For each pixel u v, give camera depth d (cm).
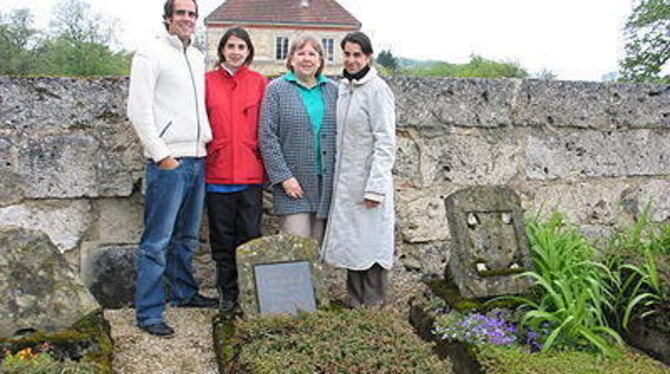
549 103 466
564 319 312
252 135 348
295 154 346
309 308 328
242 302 320
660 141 495
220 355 304
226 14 2856
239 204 356
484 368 283
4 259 289
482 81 451
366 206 351
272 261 329
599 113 477
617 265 364
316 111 350
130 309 389
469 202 361
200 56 344
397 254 446
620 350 310
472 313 332
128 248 399
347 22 2917
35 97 373
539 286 350
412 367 265
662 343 313
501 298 344
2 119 368
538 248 357
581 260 356
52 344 275
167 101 321
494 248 357
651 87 488
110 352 291
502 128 460
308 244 337
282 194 350
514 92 458
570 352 303
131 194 396
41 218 380
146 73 308
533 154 468
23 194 375
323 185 354
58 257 301
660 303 319
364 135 346
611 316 347
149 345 325
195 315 374
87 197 388
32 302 287
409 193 445
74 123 381
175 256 373
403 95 435
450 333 313
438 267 453
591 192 483
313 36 346
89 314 294
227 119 342
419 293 392
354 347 275
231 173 344
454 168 452
